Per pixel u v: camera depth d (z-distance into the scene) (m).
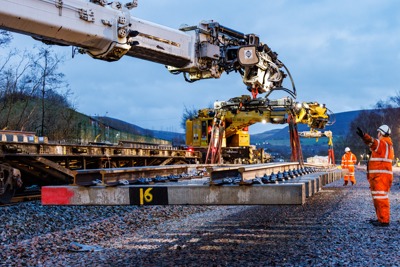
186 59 9.31
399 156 77.62
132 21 8.19
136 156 16.00
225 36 10.36
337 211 10.79
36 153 11.70
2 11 6.50
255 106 16.45
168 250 6.61
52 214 9.73
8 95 26.89
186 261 5.91
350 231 8.08
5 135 11.23
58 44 7.59
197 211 10.99
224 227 8.63
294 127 15.15
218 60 9.94
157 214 10.33
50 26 6.99
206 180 7.62
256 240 7.29
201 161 20.98
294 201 5.62
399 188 18.34
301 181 6.70
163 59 9.07
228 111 16.64
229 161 21.41
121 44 7.90
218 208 11.50
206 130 21.30
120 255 6.36
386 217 8.62
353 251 6.42
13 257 6.33
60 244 7.18
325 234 7.78
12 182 11.09
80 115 37.66
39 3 6.84
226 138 21.66
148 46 8.52
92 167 14.77
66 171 12.36
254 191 5.73
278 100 16.20
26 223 8.77
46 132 30.19
